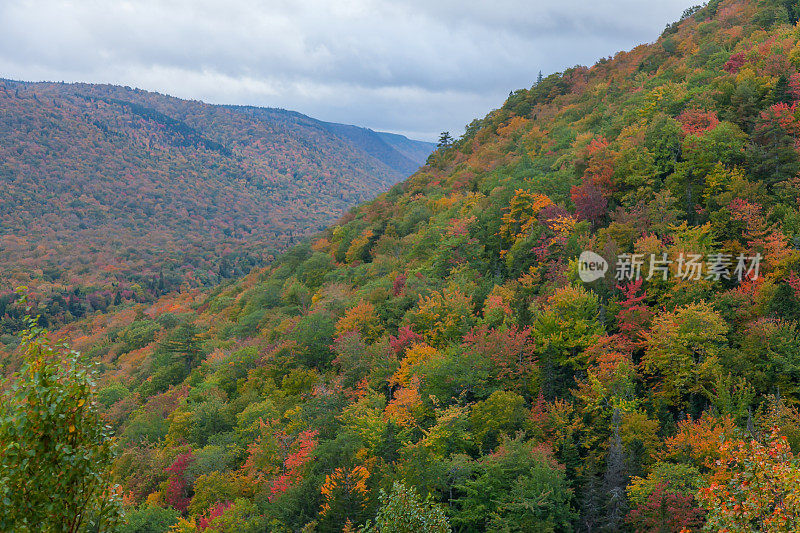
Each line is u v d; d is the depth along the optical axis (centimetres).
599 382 3931
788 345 3809
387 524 2148
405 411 4188
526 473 3556
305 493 3775
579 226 5738
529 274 5522
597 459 3647
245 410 5303
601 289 4881
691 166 5581
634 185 6006
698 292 4369
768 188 5331
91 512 1155
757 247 4522
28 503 1052
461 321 5288
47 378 1092
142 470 5231
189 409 6200
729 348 4019
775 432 1578
